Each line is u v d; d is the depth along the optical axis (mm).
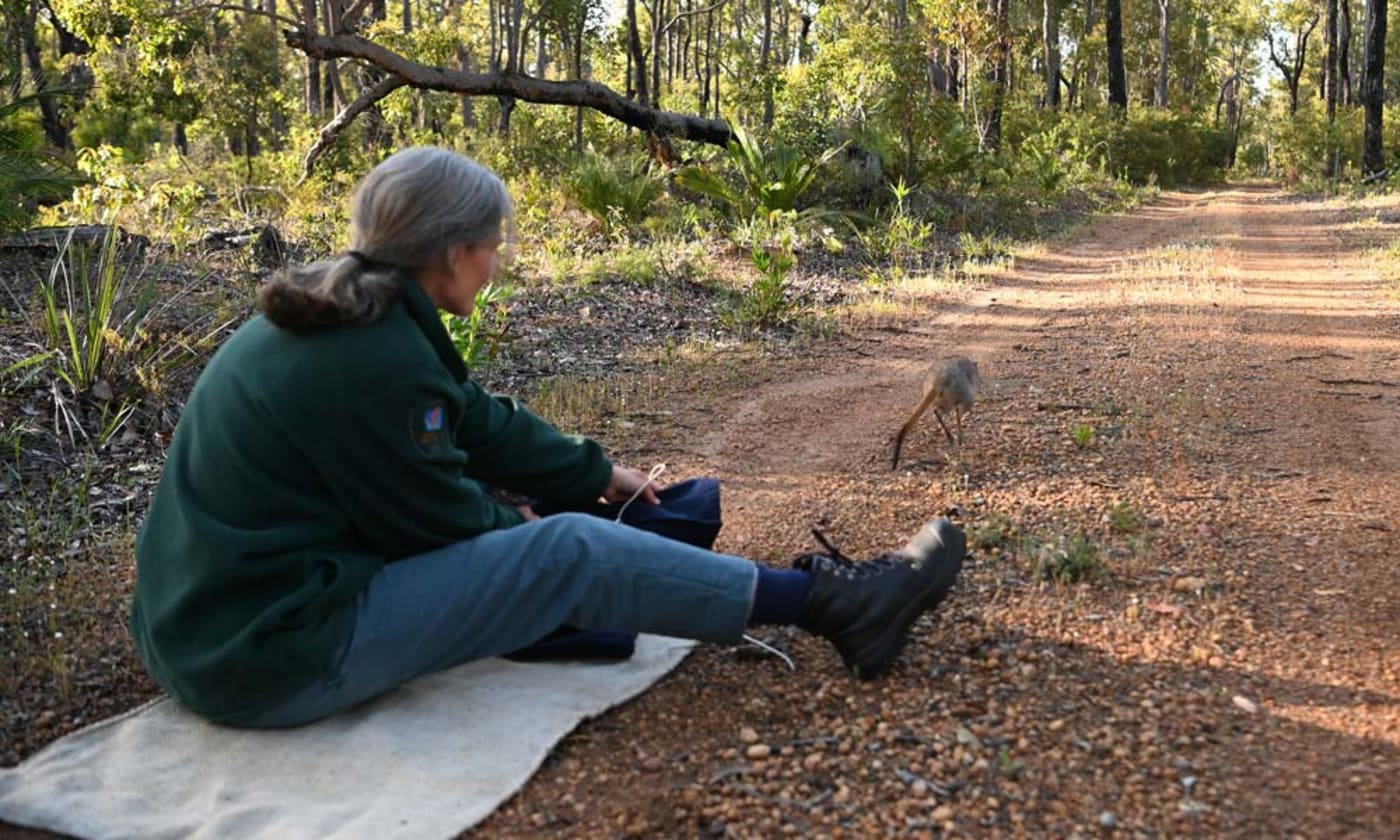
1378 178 28969
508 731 2773
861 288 10742
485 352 7098
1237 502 4352
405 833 2402
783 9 48875
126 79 21812
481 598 2762
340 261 2723
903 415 5793
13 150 7770
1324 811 2438
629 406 6074
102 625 3473
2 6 17312
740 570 2861
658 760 2703
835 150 14453
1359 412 5762
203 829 2434
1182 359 7098
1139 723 2801
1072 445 5125
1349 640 3215
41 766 2697
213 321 6926
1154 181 32469
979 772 2611
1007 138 29797
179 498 2678
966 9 23734
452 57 18562
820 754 2701
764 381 6719
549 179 16344
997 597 3512
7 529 4211
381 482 2664
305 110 29766
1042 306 9602
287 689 2674
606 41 27062
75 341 5402
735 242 12594
